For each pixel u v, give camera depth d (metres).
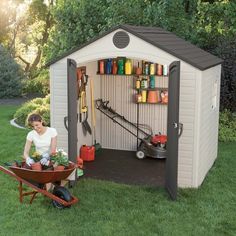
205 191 8.50
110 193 8.32
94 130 11.34
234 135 13.00
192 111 8.48
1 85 22.23
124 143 11.62
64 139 9.24
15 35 28.89
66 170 7.40
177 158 7.86
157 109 11.36
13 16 28.16
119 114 11.53
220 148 11.99
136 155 10.84
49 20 28.45
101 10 15.33
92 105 10.98
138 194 8.29
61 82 9.07
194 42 14.99
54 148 7.77
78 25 15.36
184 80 8.43
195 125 8.52
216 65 9.91
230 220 7.21
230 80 13.95
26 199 7.91
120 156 11.01
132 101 11.43
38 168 7.39
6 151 11.10
